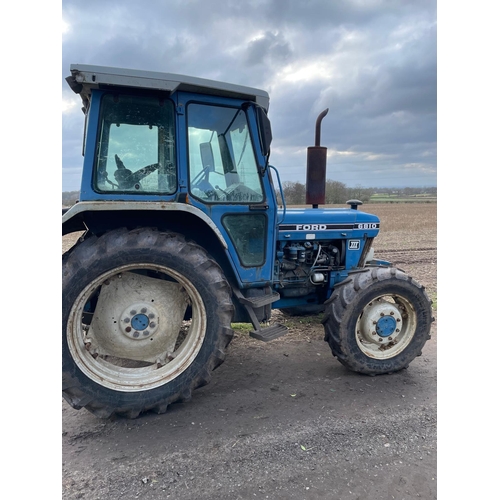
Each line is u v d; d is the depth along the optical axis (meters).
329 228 3.87
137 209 2.63
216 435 2.50
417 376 3.40
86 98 3.04
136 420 2.68
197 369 2.74
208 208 3.01
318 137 4.04
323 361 3.72
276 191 3.49
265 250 3.29
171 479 2.11
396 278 3.32
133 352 2.80
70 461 2.26
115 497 1.98
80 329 2.57
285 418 2.70
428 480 2.10
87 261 2.46
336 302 3.28
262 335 3.04
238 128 3.10
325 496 1.98
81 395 2.50
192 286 2.70
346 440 2.45
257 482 2.08
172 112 2.79
